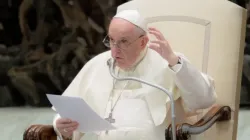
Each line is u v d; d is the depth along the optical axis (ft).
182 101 35.76
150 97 34.47
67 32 84.94
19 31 86.38
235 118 37.19
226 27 37.42
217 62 37.45
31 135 32.68
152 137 34.04
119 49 33.53
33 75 85.87
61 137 33.35
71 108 31.42
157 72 34.88
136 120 34.19
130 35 33.06
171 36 39.06
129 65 34.86
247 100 80.07
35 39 85.81
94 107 35.76
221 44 37.45
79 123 32.48
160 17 39.63
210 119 33.88
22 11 85.76
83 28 84.43
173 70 32.45
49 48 85.66
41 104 85.87
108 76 36.14
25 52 86.02
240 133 65.82
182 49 38.65
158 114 34.09
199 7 38.47
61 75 85.30
